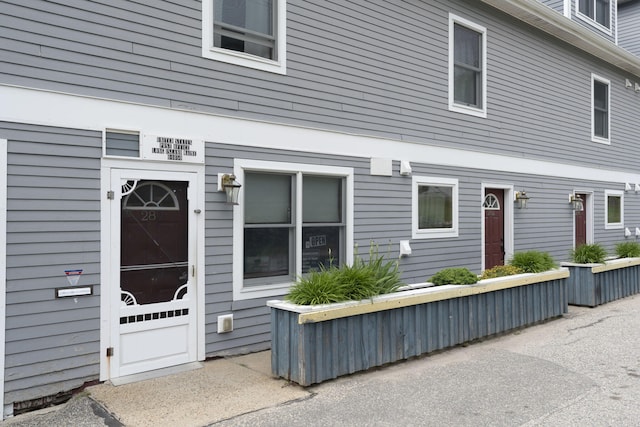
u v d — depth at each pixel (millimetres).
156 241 5293
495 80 9617
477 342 6504
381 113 7559
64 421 4090
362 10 7289
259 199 6234
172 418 4070
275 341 5090
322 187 6941
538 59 10680
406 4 7934
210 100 5680
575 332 7016
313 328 4789
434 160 8438
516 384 4867
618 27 16656
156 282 5285
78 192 4758
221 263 5758
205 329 5625
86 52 4820
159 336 5281
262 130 6137
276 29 6336
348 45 7098
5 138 4379
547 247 10945
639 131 14414
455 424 3939
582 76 12031
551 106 11039
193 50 5551
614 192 13227
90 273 4812
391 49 7703
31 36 4516
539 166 10727
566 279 8180
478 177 9305
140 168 5148
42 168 4559
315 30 6699
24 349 4426
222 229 5770
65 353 4652
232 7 5988
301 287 5137
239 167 5914
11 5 4414
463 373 5219
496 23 9625
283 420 4012
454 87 8953
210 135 5676
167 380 4980
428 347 5848
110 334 4938
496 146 9672
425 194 8453
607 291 9273
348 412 4176
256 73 6090
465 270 6609
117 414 4164
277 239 6406
